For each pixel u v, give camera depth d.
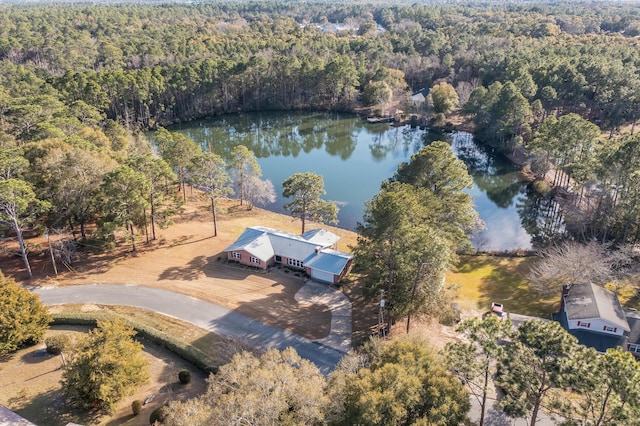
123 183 53.81
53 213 59.22
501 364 26.38
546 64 117.62
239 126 132.00
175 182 68.69
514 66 122.38
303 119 138.50
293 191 61.53
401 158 106.19
